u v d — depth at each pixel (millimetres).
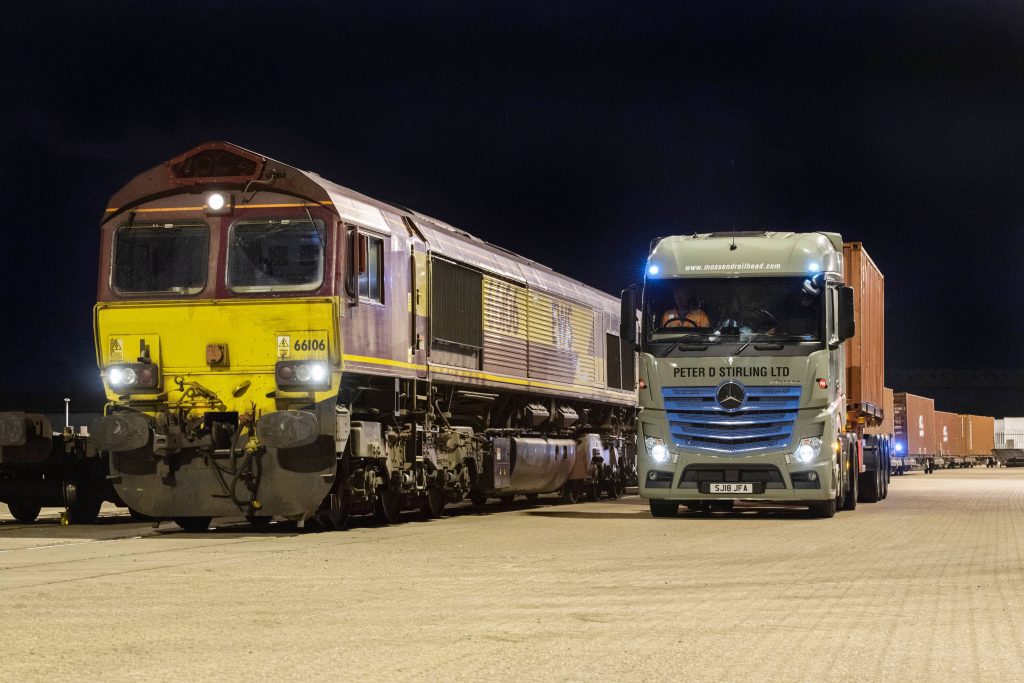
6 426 17906
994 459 96375
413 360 18578
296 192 16281
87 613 8906
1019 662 7086
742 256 20203
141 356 16297
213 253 16359
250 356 16094
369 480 17219
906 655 7293
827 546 14570
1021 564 12484
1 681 6453
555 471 25156
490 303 22203
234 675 6637
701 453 19828
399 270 18125
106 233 16688
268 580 10922
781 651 7414
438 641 7746
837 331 20312
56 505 19609
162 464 16172
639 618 8727
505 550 13883
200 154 16547
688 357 19953
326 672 6727
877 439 27391
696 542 15094
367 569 11844
